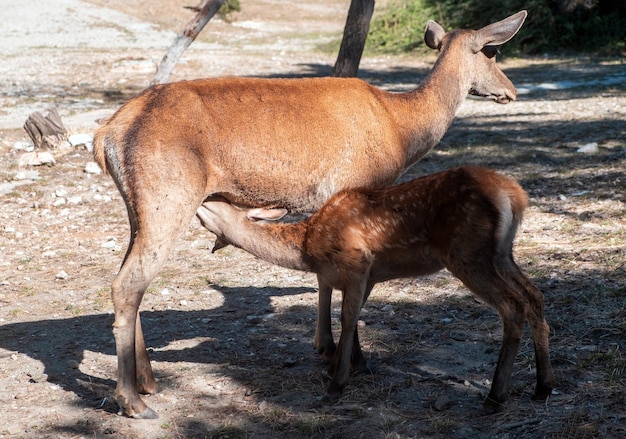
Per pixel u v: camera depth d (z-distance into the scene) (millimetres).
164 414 4961
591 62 21484
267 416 4820
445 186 4785
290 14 34906
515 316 4621
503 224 4656
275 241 5176
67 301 7117
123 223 9453
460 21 25406
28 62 23156
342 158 5301
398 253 4977
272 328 6332
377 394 5055
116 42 27484
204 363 5711
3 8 34281
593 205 8625
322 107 5250
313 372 5484
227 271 7781
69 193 10641
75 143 13078
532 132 12812
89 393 5320
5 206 10109
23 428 4832
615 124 12836
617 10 24219
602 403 4629
